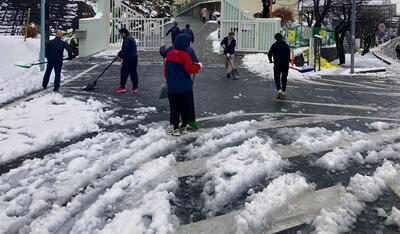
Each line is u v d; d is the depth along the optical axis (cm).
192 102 751
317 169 577
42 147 694
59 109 938
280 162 594
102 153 652
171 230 413
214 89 1231
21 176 567
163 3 5434
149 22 2230
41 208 473
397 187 517
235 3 2142
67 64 1723
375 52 5519
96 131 778
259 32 2133
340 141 705
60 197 500
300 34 2666
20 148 677
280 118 879
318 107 1012
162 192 493
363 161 607
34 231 417
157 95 1113
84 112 909
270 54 1113
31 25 2822
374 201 479
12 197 504
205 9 4191
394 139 726
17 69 1758
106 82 1318
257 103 1043
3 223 439
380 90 1348
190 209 464
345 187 513
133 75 1148
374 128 805
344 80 1636
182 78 734
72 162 603
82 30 1836
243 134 736
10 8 3281
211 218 442
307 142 683
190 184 531
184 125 759
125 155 640
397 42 8062
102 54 2036
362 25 5306
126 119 862
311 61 2036
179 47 730
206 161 607
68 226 432
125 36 1136
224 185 509
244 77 1478
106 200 479
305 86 1385
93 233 410
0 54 2020
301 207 460
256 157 610
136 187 516
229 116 890
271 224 425
